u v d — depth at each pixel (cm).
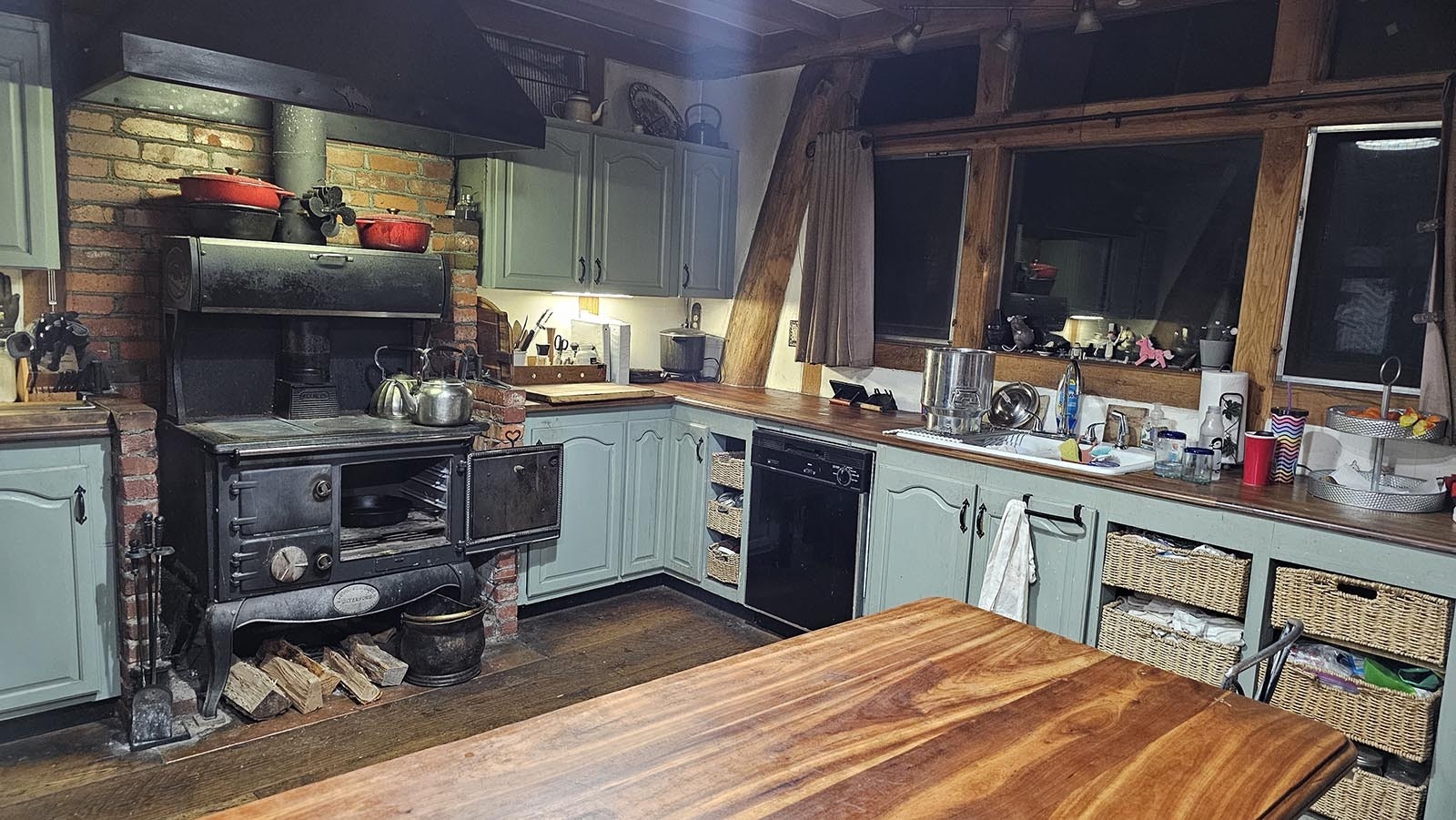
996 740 147
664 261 475
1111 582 293
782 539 389
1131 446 351
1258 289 321
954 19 392
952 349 357
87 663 290
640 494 434
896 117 435
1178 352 348
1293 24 312
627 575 435
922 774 135
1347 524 246
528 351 456
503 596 381
